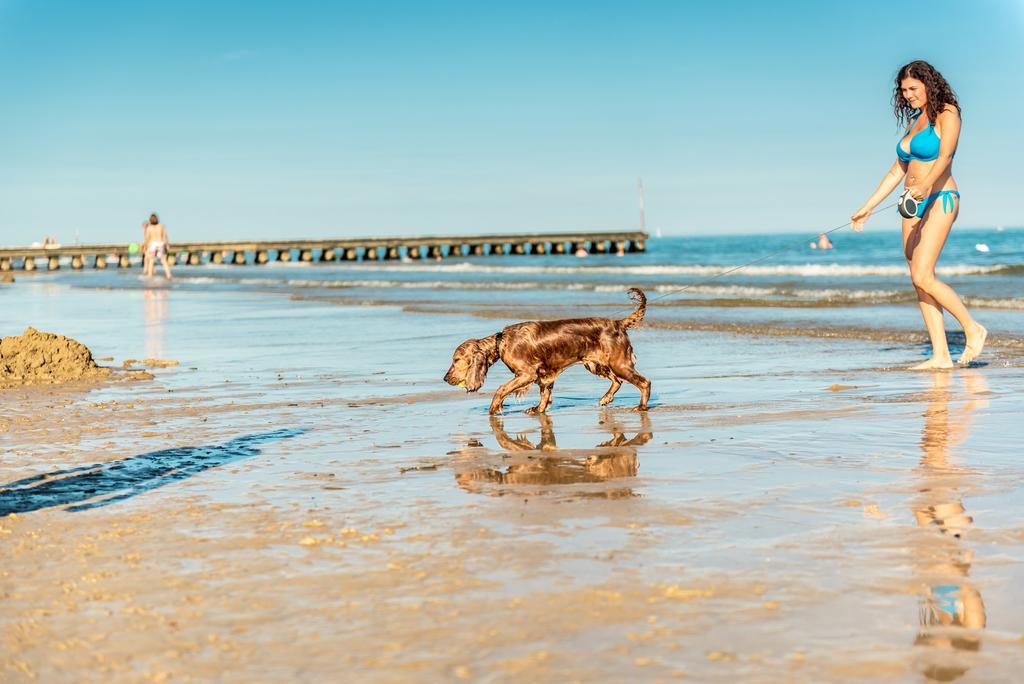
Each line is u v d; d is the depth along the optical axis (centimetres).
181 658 340
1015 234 9788
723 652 334
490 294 2541
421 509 527
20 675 330
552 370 839
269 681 321
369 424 808
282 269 4956
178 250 6881
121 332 1720
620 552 442
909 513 494
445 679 319
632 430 754
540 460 650
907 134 1060
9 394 1009
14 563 447
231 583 413
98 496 572
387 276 3894
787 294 2208
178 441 741
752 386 973
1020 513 486
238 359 1301
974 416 764
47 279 4497
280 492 573
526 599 386
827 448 661
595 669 324
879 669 319
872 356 1191
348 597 394
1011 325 1444
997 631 345
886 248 6938
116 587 412
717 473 595
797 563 421
